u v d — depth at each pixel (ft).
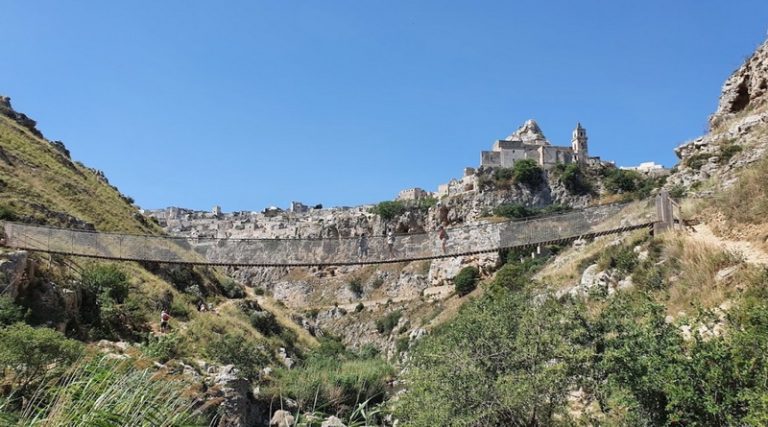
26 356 51.13
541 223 79.46
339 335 311.27
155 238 81.97
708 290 55.47
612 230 76.43
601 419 42.60
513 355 50.75
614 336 42.27
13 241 81.10
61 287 101.09
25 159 165.58
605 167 372.58
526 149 394.32
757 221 63.82
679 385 31.01
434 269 309.63
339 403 65.05
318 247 82.74
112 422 20.10
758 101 124.98
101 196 182.50
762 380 28.96
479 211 342.64
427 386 53.01
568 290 78.54
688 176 118.93
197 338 116.98
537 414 46.70
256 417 92.48
